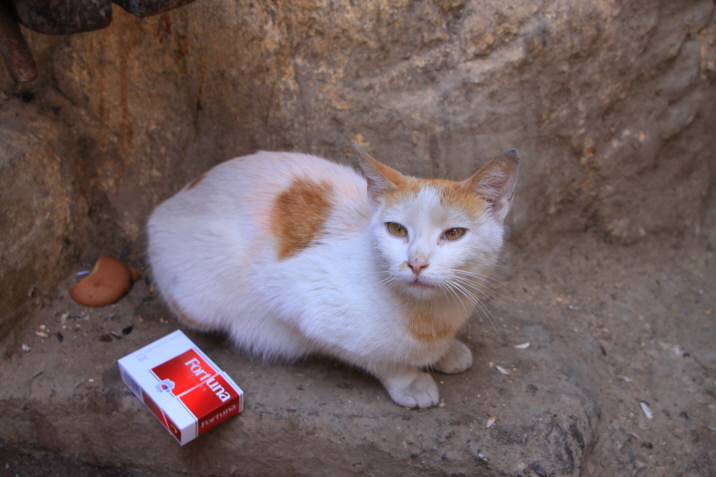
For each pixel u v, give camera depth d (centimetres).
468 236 54
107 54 71
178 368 61
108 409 62
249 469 63
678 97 81
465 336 70
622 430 66
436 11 72
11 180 67
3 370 63
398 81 74
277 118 74
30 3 51
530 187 79
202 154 76
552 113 77
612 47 76
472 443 59
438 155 76
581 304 79
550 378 66
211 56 71
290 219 62
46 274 70
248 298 63
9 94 71
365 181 66
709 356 74
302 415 60
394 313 57
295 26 71
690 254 84
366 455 60
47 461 65
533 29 73
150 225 67
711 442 65
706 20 78
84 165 75
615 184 82
